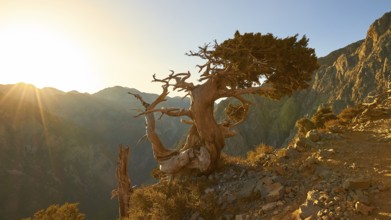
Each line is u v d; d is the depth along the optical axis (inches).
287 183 461.1
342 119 1008.9
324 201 344.5
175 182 617.6
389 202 321.7
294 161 560.4
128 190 835.4
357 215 310.2
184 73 685.9
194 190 525.7
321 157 526.3
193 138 689.6
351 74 4109.3
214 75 638.5
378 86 3314.5
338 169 455.5
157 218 483.2
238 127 4753.9
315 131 673.6
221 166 652.1
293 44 727.1
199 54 667.4
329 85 4532.5
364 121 844.6
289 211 381.4
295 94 5029.5
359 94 3582.7
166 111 700.0
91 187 6737.2
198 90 660.7
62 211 1323.8
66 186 6314.0
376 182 373.7
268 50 681.6
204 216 463.2
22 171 5984.3
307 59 719.1
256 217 401.7
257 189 466.3
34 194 5565.9
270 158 618.2
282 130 4658.0
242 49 663.1
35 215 1400.1
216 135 656.4
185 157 647.1
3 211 4990.2
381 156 482.0
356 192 350.0
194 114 658.8
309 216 329.7
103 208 6112.2
